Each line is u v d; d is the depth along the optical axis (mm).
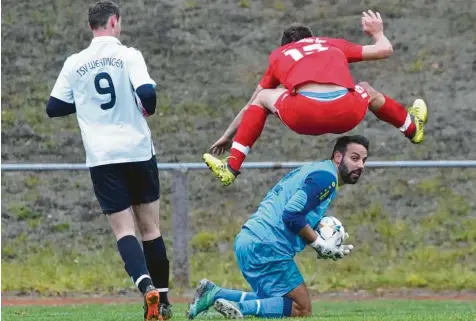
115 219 17406
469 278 31188
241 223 36281
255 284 17422
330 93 17516
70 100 17562
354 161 17406
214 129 43844
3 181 39125
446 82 47188
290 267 17281
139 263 16922
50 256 33750
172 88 47031
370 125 43750
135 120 17359
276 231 17203
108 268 32562
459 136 42781
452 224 35625
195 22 52281
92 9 17672
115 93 17203
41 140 42906
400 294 30484
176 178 28359
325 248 17062
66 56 49594
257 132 18562
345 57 18391
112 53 17312
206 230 35688
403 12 52875
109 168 17234
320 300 28938
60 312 23812
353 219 35906
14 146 42344
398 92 46438
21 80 47625
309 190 16922
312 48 18125
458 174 39375
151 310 16641
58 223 36250
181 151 42156
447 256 33250
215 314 19531
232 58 49500
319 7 53250
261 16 52875
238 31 51656
